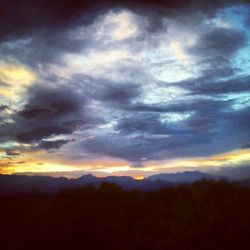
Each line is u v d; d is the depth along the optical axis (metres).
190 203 15.96
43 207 19.31
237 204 15.30
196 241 12.80
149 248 12.90
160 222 14.79
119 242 13.60
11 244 13.68
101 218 15.75
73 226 15.34
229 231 12.98
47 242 13.78
